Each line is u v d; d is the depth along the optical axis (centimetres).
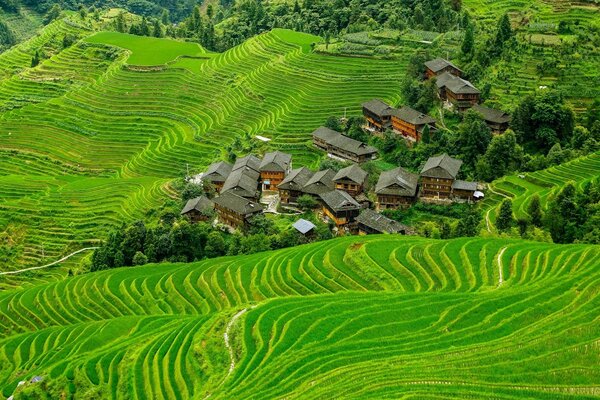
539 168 12312
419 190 12231
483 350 6391
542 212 10556
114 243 11450
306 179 12750
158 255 11200
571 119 13050
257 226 11488
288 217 12150
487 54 15350
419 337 6969
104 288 10225
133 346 7919
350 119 14800
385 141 13825
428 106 14525
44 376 7600
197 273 10112
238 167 13462
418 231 10969
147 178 15188
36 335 9050
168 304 9619
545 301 7444
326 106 15938
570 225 10244
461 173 12469
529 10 17662
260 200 12888
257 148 14950
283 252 10212
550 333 6544
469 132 12750
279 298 8319
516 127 13112
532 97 13162
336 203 11456
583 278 7838
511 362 6041
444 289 8594
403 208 11831
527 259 8831
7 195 14750
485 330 6938
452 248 9444
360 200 11975
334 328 7325
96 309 9856
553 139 12825
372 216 11194
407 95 15075
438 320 7362
